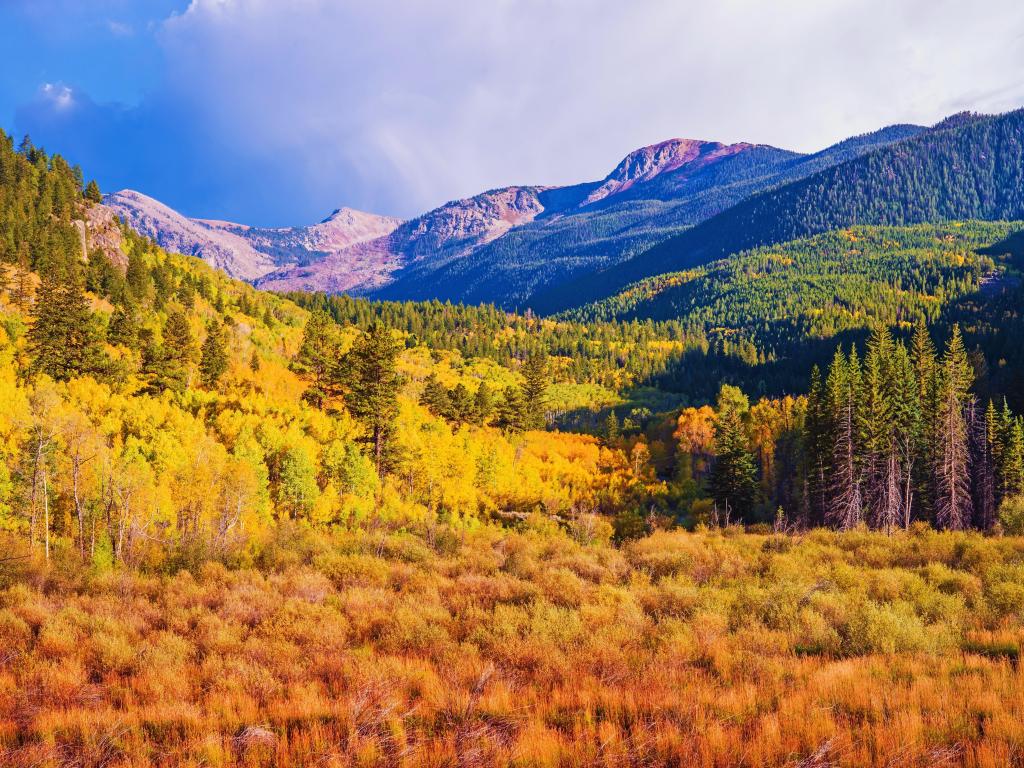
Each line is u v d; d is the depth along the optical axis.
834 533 32.84
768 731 7.69
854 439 52.16
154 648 12.10
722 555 24.56
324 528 42.84
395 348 54.62
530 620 14.05
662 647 12.17
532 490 72.69
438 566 22.98
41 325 59.41
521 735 8.03
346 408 67.31
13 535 27.94
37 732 8.53
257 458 43.81
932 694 8.81
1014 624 13.05
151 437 45.88
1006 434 55.03
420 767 7.52
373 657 12.03
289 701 9.70
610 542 40.22
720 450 66.12
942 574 18.34
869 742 7.45
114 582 18.72
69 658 11.72
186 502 34.31
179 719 9.06
